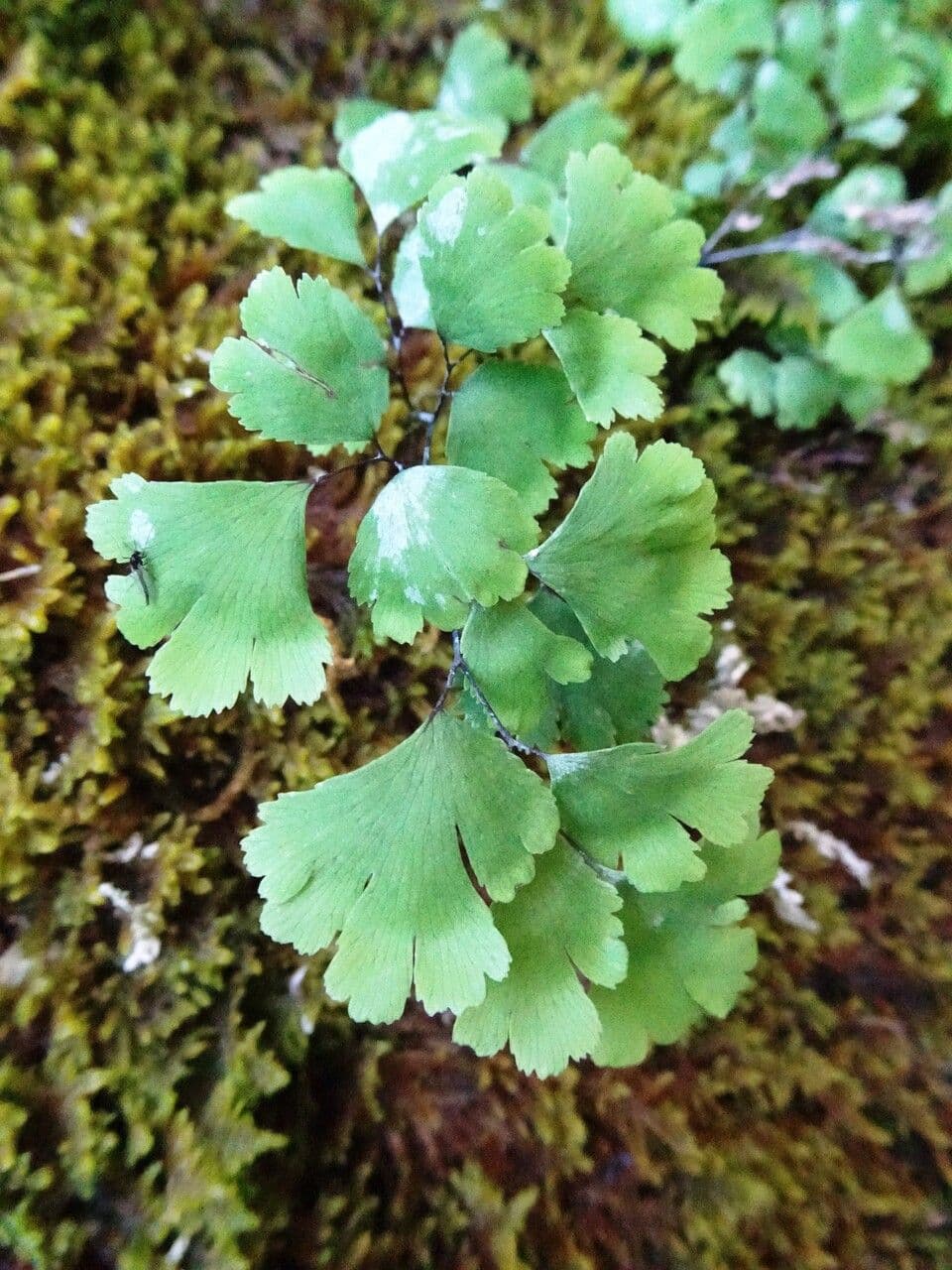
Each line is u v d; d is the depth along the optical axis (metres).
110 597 0.06
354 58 0.10
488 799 0.06
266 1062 0.08
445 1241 0.09
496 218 0.06
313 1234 0.08
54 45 0.09
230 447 0.09
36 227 0.09
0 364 0.08
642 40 0.10
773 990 0.10
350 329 0.07
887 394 0.10
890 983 0.11
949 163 0.11
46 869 0.08
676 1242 0.09
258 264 0.09
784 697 0.10
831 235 0.10
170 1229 0.08
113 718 0.08
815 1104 0.10
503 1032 0.06
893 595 0.11
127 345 0.09
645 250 0.06
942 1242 0.10
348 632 0.09
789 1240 0.09
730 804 0.06
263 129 0.10
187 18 0.10
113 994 0.08
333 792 0.06
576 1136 0.09
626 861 0.06
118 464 0.08
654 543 0.06
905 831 0.11
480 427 0.06
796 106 0.10
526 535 0.06
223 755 0.09
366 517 0.06
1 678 0.08
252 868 0.06
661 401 0.06
